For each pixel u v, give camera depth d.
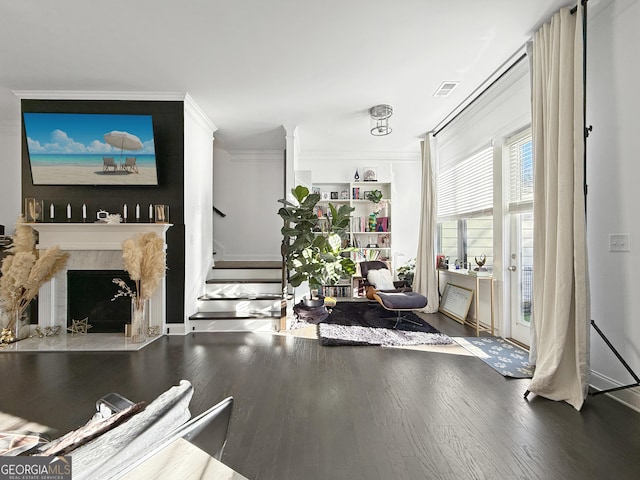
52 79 3.38
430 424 1.92
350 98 3.85
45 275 3.59
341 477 1.49
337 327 4.06
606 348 2.24
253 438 1.78
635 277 2.06
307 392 2.34
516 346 3.35
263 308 4.27
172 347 3.37
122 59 3.01
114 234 3.67
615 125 2.16
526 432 1.84
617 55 2.14
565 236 2.23
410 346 3.38
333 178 6.06
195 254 4.19
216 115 4.38
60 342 3.46
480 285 4.12
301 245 4.14
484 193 4.06
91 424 0.99
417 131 5.05
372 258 5.80
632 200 2.07
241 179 6.10
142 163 3.65
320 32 2.62
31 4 2.27
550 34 2.45
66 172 3.63
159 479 0.77
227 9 2.34
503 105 3.53
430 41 2.74
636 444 1.72
